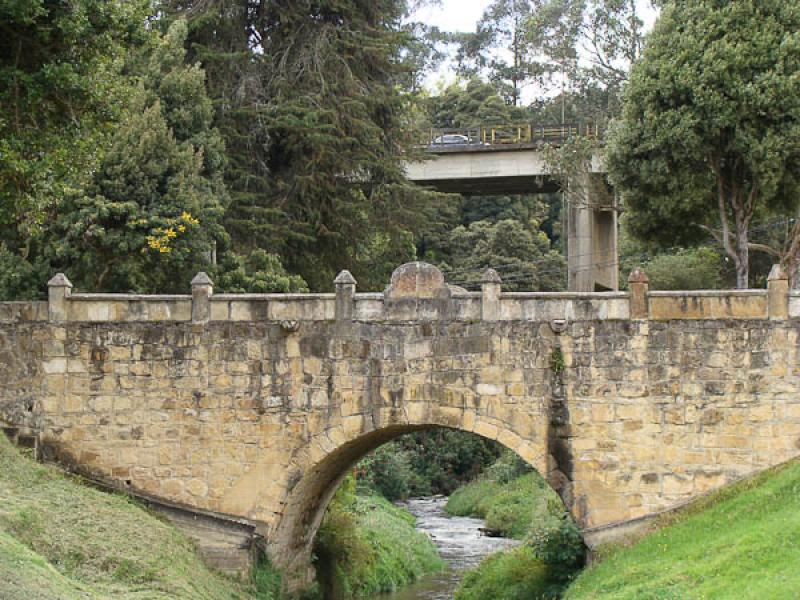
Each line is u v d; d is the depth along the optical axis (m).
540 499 41.97
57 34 18.00
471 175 47.69
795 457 22.53
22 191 19.31
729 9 28.56
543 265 61.06
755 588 17.19
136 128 30.25
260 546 24.62
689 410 22.97
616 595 19.31
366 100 37.50
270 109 36.12
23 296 29.73
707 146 29.12
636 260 55.59
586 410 23.33
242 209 34.81
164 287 31.34
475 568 30.70
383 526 37.22
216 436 24.59
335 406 24.28
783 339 22.67
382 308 24.17
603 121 48.81
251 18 39.38
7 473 22.52
